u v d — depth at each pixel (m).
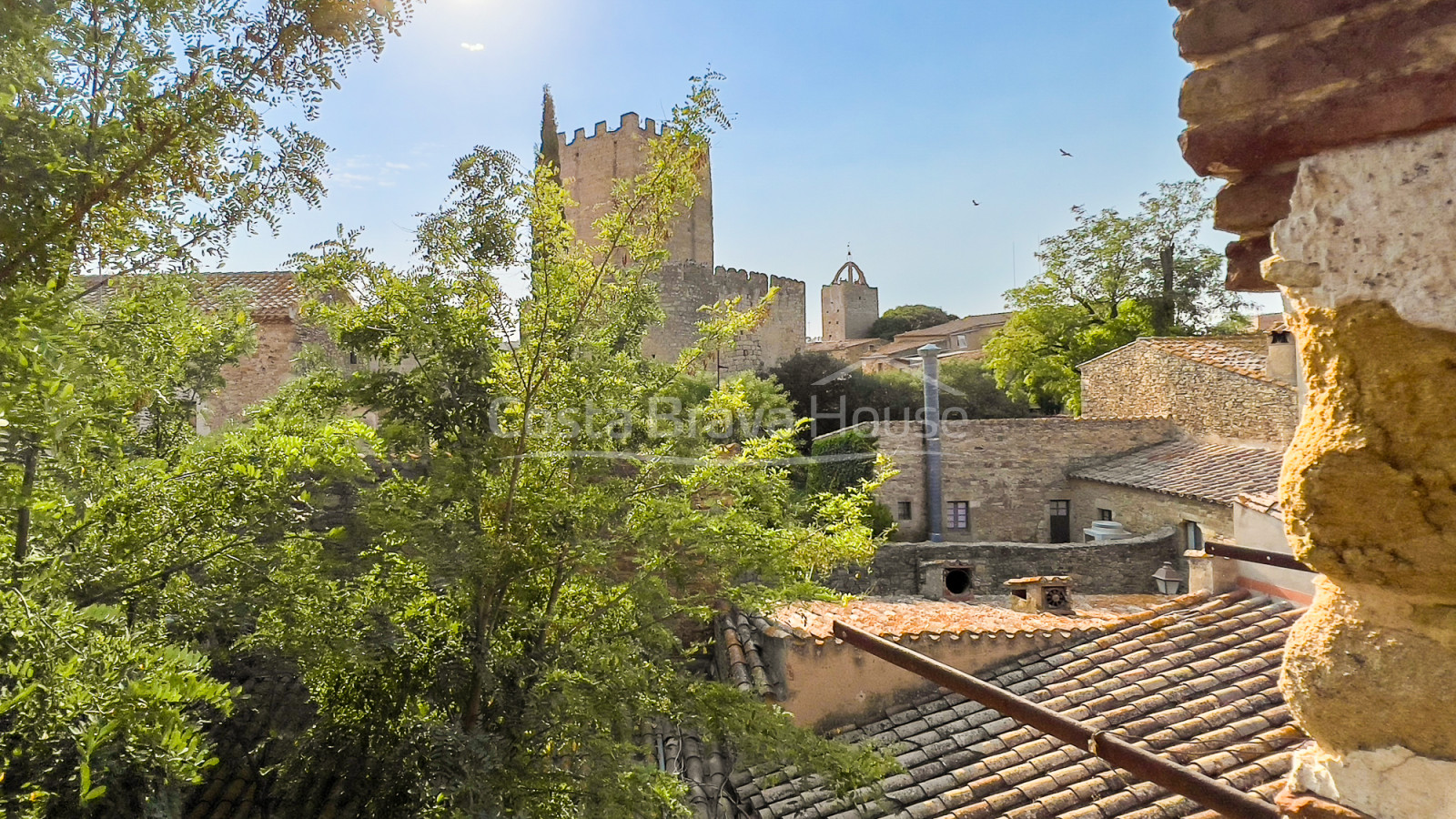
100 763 3.44
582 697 5.59
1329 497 1.27
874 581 15.75
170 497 5.22
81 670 3.32
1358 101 1.24
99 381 4.19
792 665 7.36
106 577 4.79
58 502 4.50
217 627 5.75
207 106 3.67
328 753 6.22
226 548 5.34
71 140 3.20
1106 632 7.29
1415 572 1.18
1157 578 13.45
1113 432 21.47
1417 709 1.21
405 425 5.89
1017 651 7.31
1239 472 16.59
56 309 3.12
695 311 38.31
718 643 9.34
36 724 3.28
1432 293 1.18
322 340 17.25
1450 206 1.17
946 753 6.34
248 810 6.41
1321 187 1.30
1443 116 1.15
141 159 3.53
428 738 5.39
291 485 5.68
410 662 5.99
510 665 5.84
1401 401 1.21
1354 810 1.30
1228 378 18.86
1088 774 5.57
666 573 6.45
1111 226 33.41
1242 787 4.73
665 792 5.67
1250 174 1.42
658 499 6.32
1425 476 1.17
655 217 6.38
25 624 3.29
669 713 6.11
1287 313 1.45
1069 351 32.44
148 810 3.68
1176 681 6.17
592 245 6.73
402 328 5.83
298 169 4.22
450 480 5.70
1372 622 1.29
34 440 3.22
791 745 5.75
